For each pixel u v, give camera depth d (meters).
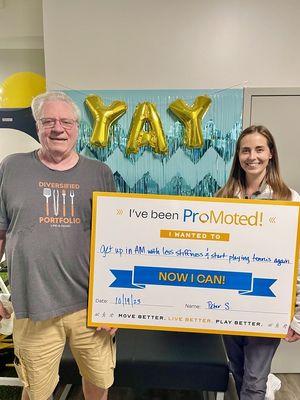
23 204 1.13
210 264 1.26
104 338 1.35
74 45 2.03
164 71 2.03
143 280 1.28
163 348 1.63
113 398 1.86
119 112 2.05
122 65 2.03
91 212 1.24
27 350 1.25
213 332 1.30
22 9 2.25
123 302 1.29
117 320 1.29
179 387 1.55
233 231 1.24
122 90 2.05
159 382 1.55
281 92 2.01
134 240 1.25
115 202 1.23
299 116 2.04
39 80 2.30
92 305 1.28
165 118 2.07
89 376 1.38
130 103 2.06
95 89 2.07
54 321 1.24
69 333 1.29
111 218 1.24
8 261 1.19
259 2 1.93
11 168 1.16
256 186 1.40
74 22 2.01
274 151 1.36
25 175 1.15
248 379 1.46
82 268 1.24
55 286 1.19
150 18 1.98
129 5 1.97
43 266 1.16
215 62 2.00
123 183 2.15
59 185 1.16
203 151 2.10
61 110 1.12
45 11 2.01
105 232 1.25
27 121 2.14
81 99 2.08
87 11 1.99
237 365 1.65
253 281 1.26
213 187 2.13
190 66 2.02
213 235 1.25
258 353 1.42
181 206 1.24
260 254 1.24
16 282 1.18
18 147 2.18
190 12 1.96
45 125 1.12
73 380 1.56
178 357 1.55
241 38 1.97
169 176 2.13
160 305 1.29
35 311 1.16
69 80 2.07
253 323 1.28
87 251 1.25
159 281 1.28
